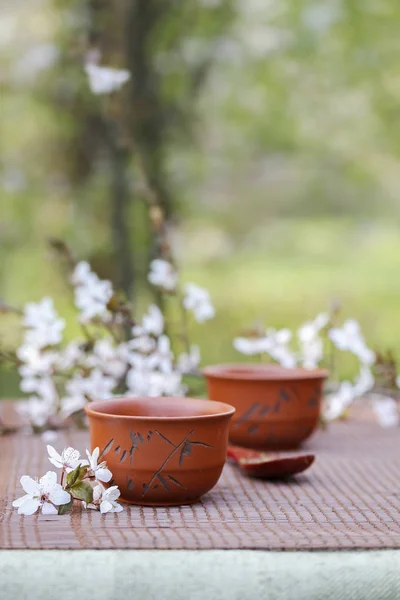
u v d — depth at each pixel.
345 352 4.53
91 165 3.39
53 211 3.57
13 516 0.86
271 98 3.50
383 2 3.13
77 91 3.13
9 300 4.05
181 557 0.76
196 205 4.28
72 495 0.91
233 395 1.19
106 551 0.76
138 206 3.14
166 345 1.42
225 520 0.86
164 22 3.05
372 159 3.84
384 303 5.81
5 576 0.74
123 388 1.51
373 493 1.00
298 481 1.06
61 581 0.74
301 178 5.12
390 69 3.25
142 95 3.00
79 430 1.39
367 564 0.76
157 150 3.17
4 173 3.45
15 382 4.07
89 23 3.00
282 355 1.50
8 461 1.14
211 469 0.92
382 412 1.49
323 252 6.35
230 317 5.48
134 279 3.16
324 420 1.38
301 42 3.25
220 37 3.27
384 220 6.30
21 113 3.34
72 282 1.43
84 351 1.43
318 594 0.75
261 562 0.76
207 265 5.51
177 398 1.00
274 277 6.16
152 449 0.89
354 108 3.54
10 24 3.30
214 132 3.75
